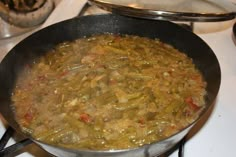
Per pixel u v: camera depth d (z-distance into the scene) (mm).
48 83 466
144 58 507
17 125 375
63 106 425
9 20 632
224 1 469
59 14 651
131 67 487
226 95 477
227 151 406
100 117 406
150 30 535
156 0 471
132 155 331
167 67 487
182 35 503
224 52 551
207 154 404
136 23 533
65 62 500
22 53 463
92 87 449
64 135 388
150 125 394
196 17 440
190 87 448
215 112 455
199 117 356
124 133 386
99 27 543
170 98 431
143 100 424
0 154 370
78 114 410
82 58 508
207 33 593
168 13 440
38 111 423
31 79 469
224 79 502
